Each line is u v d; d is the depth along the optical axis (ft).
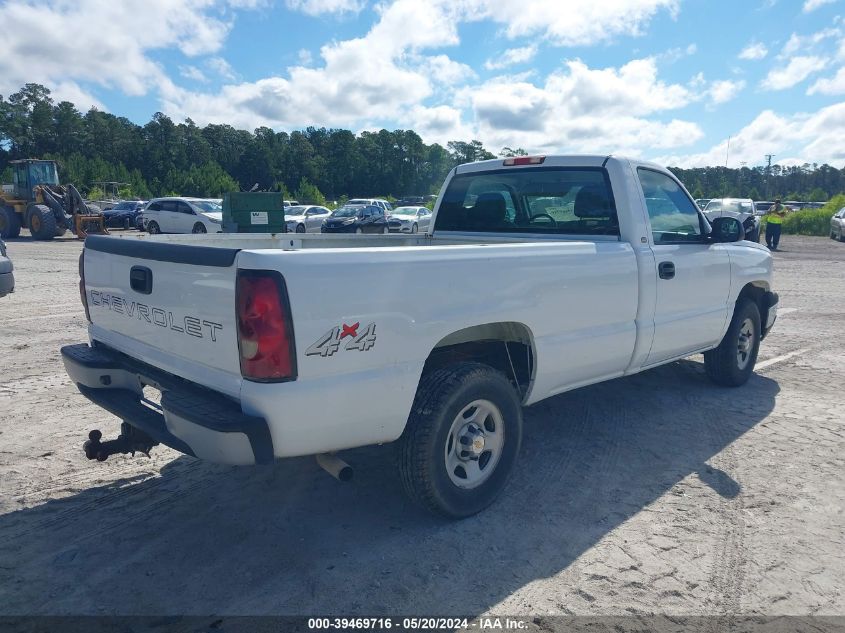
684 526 11.57
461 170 18.10
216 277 9.26
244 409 9.09
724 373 19.40
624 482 13.37
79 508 12.05
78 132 385.09
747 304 19.40
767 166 310.86
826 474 13.79
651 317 15.05
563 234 15.74
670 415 17.48
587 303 13.23
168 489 12.89
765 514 12.03
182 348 10.23
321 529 11.38
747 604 9.37
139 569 10.12
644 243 14.83
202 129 455.63
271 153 451.53
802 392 19.72
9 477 13.24
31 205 81.20
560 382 13.29
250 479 13.38
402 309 10.04
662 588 9.72
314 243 16.81
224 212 65.36
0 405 17.49
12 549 10.62
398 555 10.55
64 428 15.90
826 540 11.13
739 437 15.90
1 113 364.17
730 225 16.65
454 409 10.93
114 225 116.78
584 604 9.33
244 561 10.37
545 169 15.96
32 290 38.37
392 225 90.43
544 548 10.82
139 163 399.03
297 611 9.12
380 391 9.94
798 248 86.84
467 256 10.93
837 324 31.40
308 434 9.36
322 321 9.15
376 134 497.05
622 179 14.71
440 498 11.05
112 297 12.00
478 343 12.93
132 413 10.97
